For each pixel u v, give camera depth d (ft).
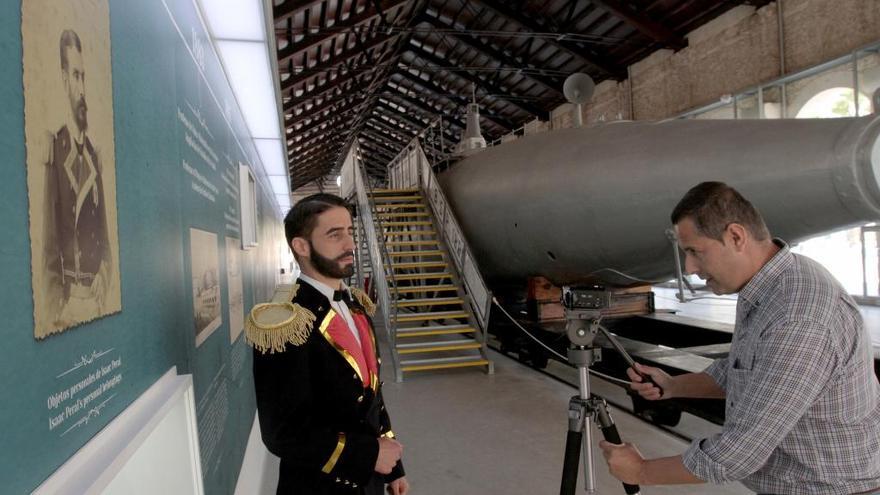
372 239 24.84
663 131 12.81
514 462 9.93
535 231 15.69
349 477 3.84
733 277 3.83
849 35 27.40
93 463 2.58
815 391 3.31
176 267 4.76
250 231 11.63
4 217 1.95
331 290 4.36
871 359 3.58
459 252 20.38
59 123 2.44
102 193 2.97
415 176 29.50
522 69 49.19
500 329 19.03
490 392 14.75
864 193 8.95
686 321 15.65
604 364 12.69
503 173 17.44
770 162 10.09
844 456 3.46
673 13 37.22
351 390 4.09
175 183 4.90
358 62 53.88
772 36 31.76
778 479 3.72
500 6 41.88
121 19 3.51
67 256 2.48
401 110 77.41
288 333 3.75
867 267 30.55
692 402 10.01
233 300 8.37
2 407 1.89
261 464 10.00
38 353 2.18
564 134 16.11
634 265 13.82
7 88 2.00
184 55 5.77
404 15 47.55
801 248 36.22
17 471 1.98
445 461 10.07
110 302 3.03
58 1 2.48
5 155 1.97
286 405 3.73
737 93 33.42
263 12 8.57
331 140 86.38
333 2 36.88
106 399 2.92
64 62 2.52
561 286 17.35
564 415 12.60
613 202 12.92
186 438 4.05
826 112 29.40
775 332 3.43
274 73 11.39
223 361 6.91
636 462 4.05
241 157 12.19
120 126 3.38
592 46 44.65
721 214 3.72
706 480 3.64
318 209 4.18
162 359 4.13
